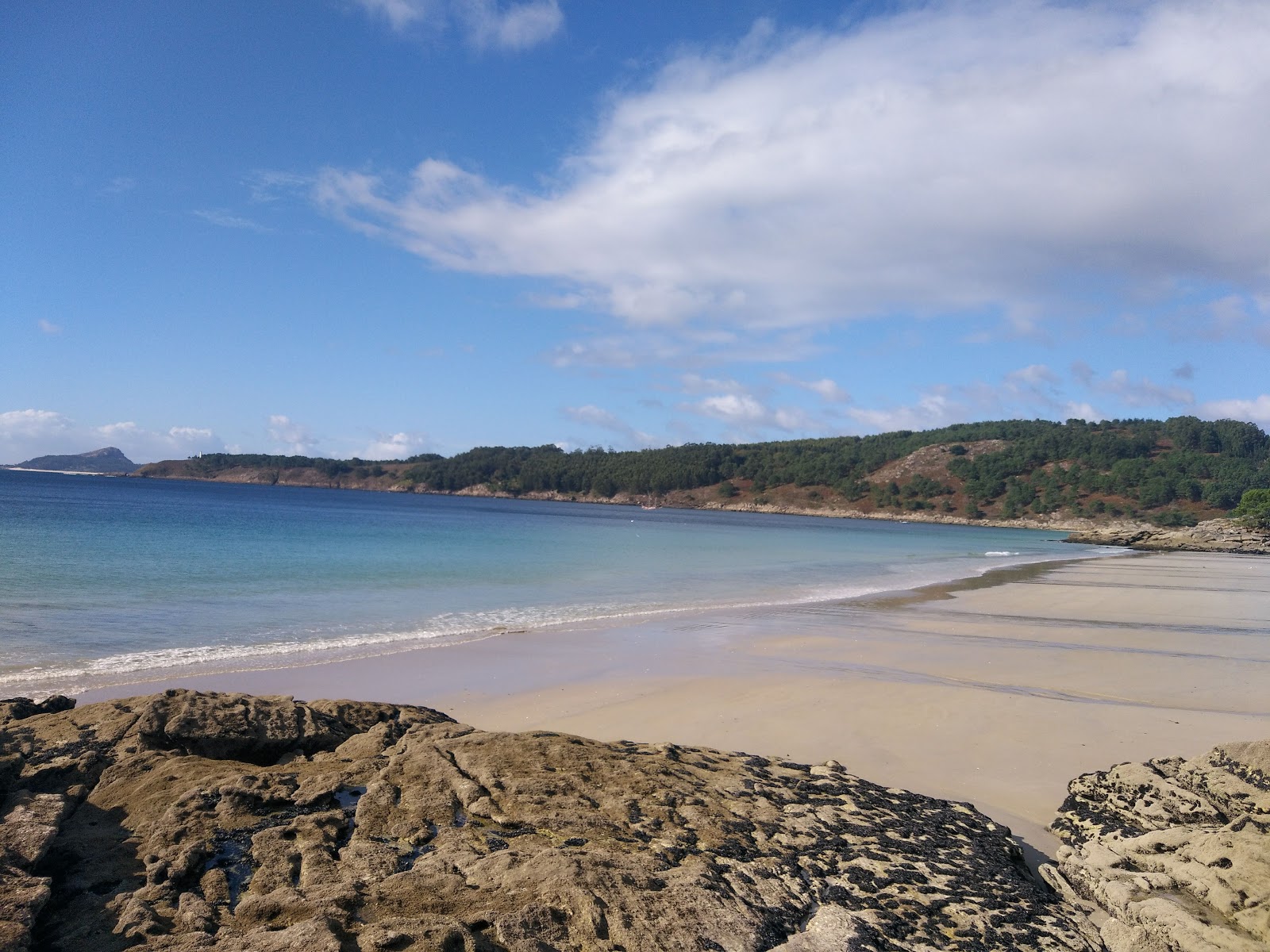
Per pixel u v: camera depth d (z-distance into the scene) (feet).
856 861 18.85
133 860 16.40
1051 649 55.31
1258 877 17.57
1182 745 32.65
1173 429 567.18
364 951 13.23
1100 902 19.08
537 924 14.46
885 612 72.28
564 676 43.60
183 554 95.55
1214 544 235.40
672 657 49.44
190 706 24.32
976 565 141.79
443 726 25.84
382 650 48.80
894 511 561.02
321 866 16.17
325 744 25.00
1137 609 79.51
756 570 114.32
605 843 18.06
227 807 18.52
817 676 44.62
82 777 20.13
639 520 332.60
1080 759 30.66
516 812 19.07
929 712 36.81
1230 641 61.00
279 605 63.98
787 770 24.59
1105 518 458.50
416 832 18.03
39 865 15.79
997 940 16.29
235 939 13.39
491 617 62.85
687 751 25.22
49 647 44.93
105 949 13.12
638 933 14.64
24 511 167.84
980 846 20.58
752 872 17.51
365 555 107.55
